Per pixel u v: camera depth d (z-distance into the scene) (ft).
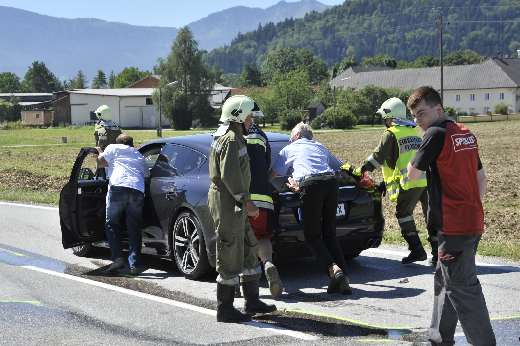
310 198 32.91
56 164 136.98
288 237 33.99
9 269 39.81
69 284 35.88
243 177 28.68
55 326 28.37
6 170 116.16
